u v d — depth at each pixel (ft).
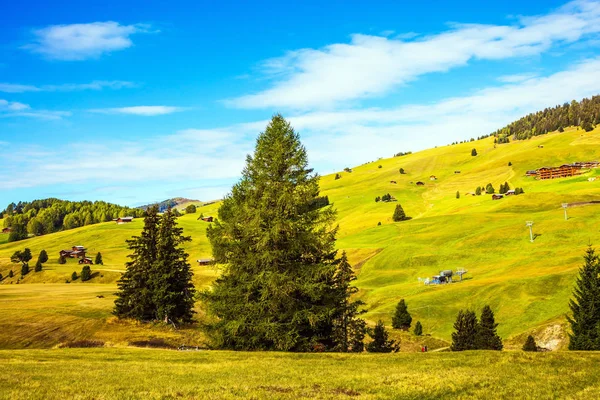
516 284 249.34
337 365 76.43
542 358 76.33
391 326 245.65
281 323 103.19
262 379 63.82
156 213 220.64
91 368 72.18
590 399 53.52
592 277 142.10
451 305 255.91
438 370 69.87
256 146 115.34
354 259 428.97
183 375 66.74
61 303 241.14
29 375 63.62
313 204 114.62
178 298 206.49
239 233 110.32
